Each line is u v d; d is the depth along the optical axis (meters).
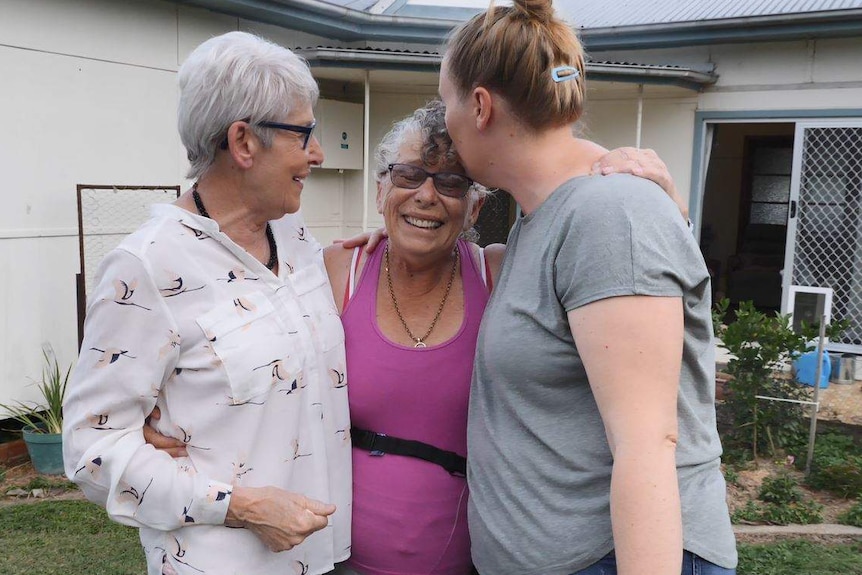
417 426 1.83
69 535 3.89
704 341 1.31
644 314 1.14
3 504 4.36
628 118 8.69
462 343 1.82
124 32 5.67
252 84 1.43
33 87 5.04
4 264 4.92
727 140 12.48
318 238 8.36
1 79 4.84
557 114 1.32
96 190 5.46
